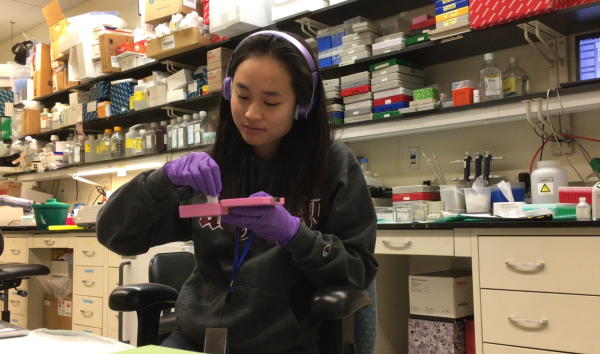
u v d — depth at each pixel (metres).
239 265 0.98
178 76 3.46
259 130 0.94
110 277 3.04
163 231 1.07
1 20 5.39
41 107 4.83
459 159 2.62
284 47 0.92
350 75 2.70
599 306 1.59
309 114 1.01
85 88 4.32
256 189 1.06
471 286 2.27
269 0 2.95
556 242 1.69
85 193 4.76
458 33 2.29
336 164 1.04
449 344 2.14
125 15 4.45
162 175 0.88
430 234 2.04
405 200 2.46
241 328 0.94
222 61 3.09
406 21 2.70
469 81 2.33
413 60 2.65
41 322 3.86
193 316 0.99
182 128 3.41
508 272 1.80
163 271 1.77
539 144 2.37
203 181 0.82
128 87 3.81
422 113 2.38
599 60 2.08
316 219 1.02
